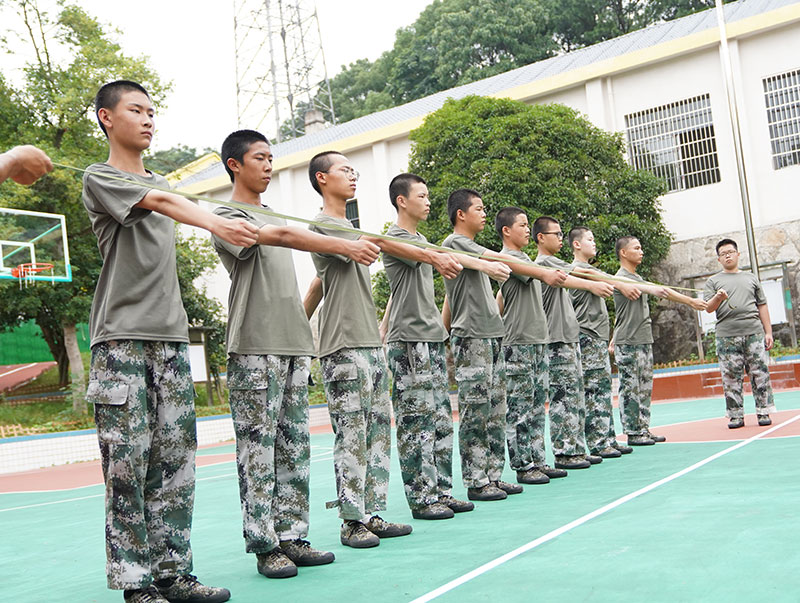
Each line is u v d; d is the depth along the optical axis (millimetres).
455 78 30875
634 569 2652
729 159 15914
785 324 15336
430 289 4340
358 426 3664
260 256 3293
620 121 17016
